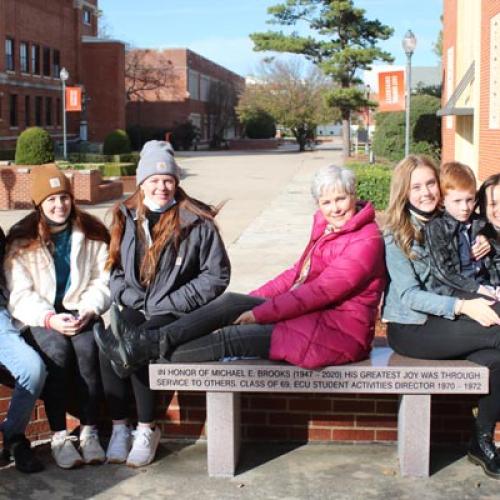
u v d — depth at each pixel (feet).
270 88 208.13
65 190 14.69
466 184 13.70
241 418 15.49
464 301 13.39
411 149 103.81
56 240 15.02
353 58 139.54
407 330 13.93
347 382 13.41
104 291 15.01
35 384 13.66
